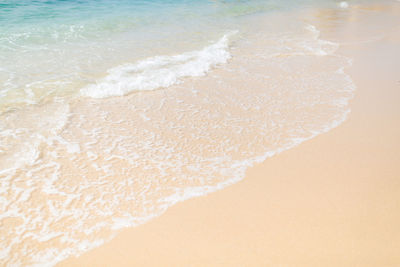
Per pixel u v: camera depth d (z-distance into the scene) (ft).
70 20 42.96
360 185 13.93
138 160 15.51
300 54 33.86
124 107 20.80
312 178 14.47
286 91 24.09
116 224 11.82
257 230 11.58
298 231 11.48
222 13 56.13
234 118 19.88
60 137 16.92
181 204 12.87
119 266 10.20
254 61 31.19
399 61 31.78
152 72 26.61
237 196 13.35
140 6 57.26
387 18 56.34
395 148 16.79
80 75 25.18
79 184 13.71
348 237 11.14
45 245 10.85
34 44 32.24
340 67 29.84
